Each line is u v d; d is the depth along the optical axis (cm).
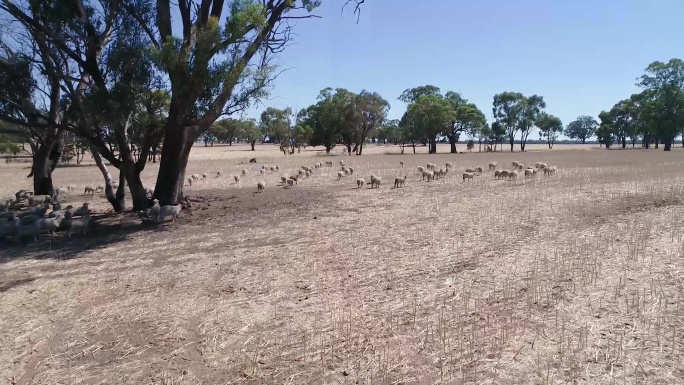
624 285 762
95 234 1407
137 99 1562
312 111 8975
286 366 564
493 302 722
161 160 1744
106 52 1568
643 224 1219
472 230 1231
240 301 786
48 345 654
